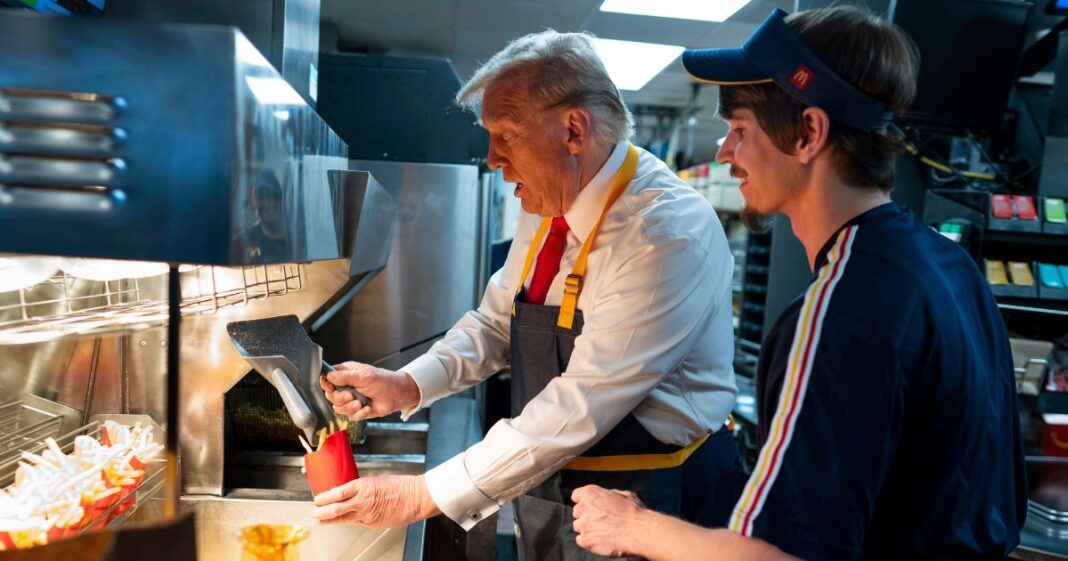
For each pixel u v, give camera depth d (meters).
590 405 1.25
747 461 3.54
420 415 2.31
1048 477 1.99
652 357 1.28
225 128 0.67
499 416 3.84
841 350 0.80
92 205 0.69
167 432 0.90
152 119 0.68
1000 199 2.46
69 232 0.69
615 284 1.33
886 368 0.79
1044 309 2.14
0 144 0.68
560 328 1.42
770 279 3.89
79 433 1.35
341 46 5.61
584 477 1.41
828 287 0.83
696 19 4.63
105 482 1.06
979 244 2.47
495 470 1.23
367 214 1.31
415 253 2.55
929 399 0.81
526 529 1.46
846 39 0.85
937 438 0.83
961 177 2.82
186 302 1.36
